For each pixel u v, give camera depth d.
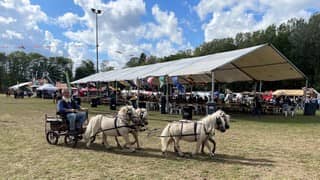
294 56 65.81
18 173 7.54
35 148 10.48
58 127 10.91
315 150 10.66
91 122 10.41
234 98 36.97
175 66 28.30
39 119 19.94
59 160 8.84
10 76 112.81
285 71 27.11
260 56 24.78
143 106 29.34
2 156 9.30
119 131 9.91
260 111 25.09
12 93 68.81
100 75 42.75
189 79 35.19
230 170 7.92
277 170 8.02
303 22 70.31
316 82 62.56
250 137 13.34
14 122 18.22
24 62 116.06
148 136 12.88
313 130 15.80
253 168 8.16
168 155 9.48
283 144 11.74
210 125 9.11
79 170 7.81
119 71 40.00
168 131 9.41
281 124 18.38
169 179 7.12
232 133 14.48
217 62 22.44
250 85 63.84
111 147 10.58
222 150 10.43
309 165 8.60
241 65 27.89
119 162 8.63
